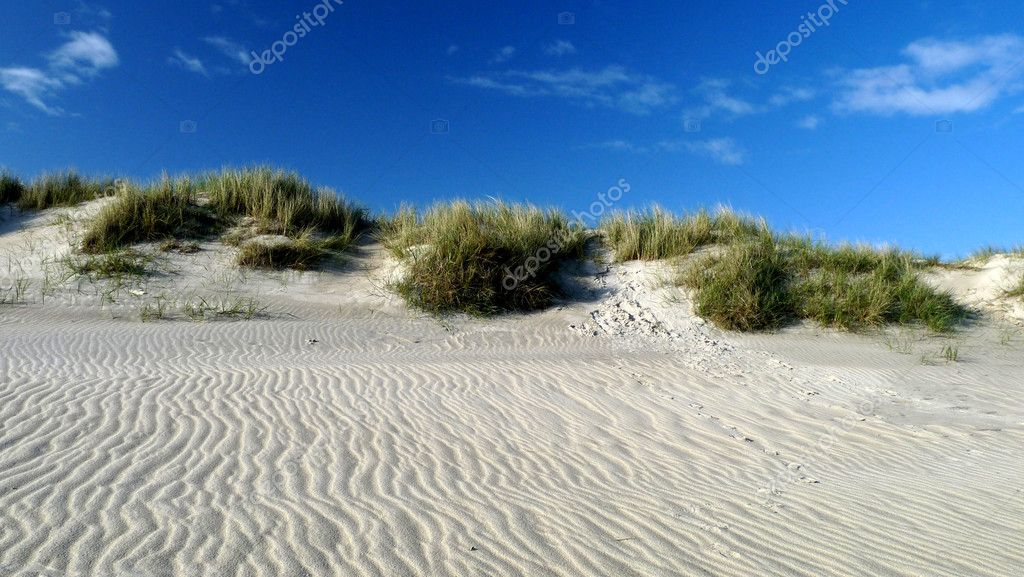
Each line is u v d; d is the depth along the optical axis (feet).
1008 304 46.16
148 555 12.34
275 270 48.11
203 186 57.57
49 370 25.76
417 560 12.67
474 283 45.62
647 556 13.07
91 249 47.26
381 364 30.45
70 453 17.30
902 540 13.89
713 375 30.96
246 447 18.56
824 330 43.24
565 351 36.22
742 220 54.19
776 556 13.12
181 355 30.50
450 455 18.99
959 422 23.75
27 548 12.37
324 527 13.92
